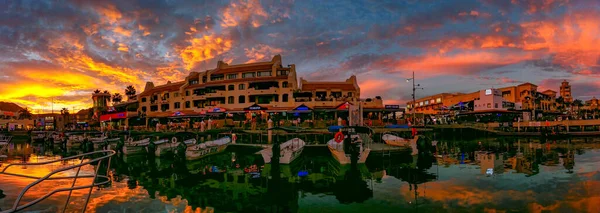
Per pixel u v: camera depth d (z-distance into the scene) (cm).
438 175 2197
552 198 1561
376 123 4847
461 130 5359
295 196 1811
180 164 3009
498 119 6575
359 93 6362
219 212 1542
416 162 2812
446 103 10519
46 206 1526
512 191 1708
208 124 4672
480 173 2217
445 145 4191
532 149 3547
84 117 11288
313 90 6131
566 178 1972
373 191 1841
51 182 2078
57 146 5375
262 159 3291
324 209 1557
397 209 1503
